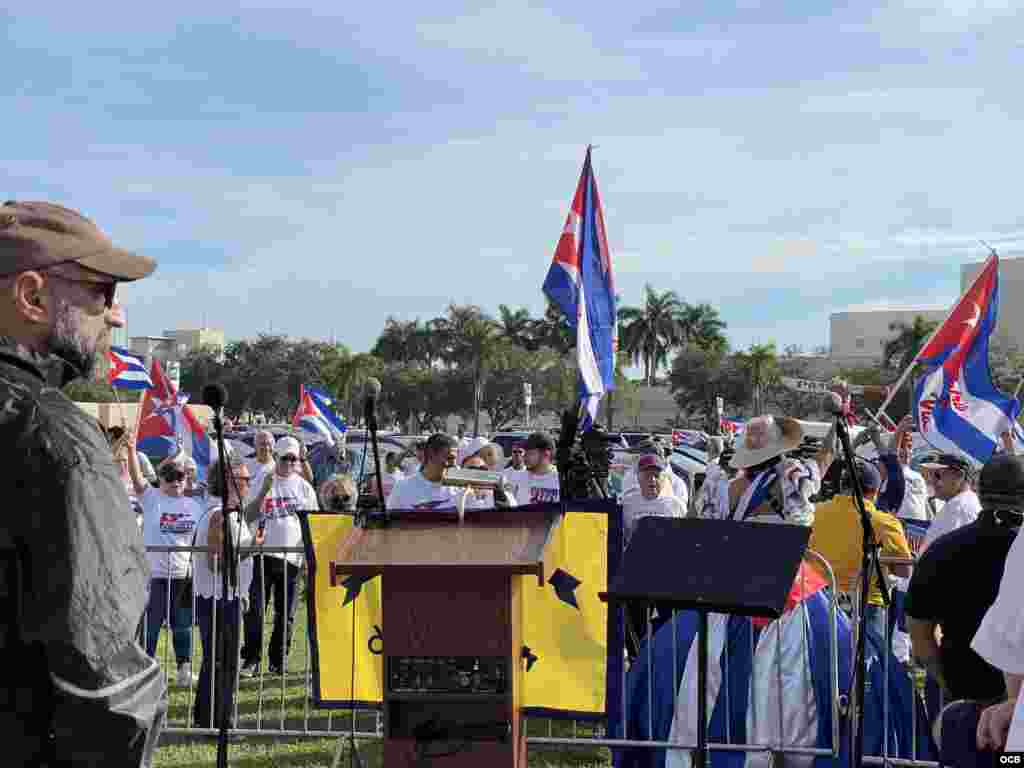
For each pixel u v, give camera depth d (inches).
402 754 155.9
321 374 3159.5
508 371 3159.5
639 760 223.1
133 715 69.9
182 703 305.7
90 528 69.3
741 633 220.8
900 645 291.1
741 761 215.3
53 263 77.8
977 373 399.2
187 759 254.5
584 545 210.4
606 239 329.4
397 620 156.2
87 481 70.2
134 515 75.2
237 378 3179.1
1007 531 153.8
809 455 278.1
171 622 329.7
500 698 153.9
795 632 218.2
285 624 274.4
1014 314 4362.7
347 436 969.5
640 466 338.3
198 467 597.9
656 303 3644.2
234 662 186.4
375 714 288.4
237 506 198.7
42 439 69.9
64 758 69.4
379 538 160.2
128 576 71.4
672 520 166.9
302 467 552.1
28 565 68.8
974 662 152.6
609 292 328.5
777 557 156.3
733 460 240.5
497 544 155.8
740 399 3152.1
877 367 2987.2
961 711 131.5
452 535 159.5
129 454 414.3
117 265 80.8
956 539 156.6
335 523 226.7
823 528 249.6
